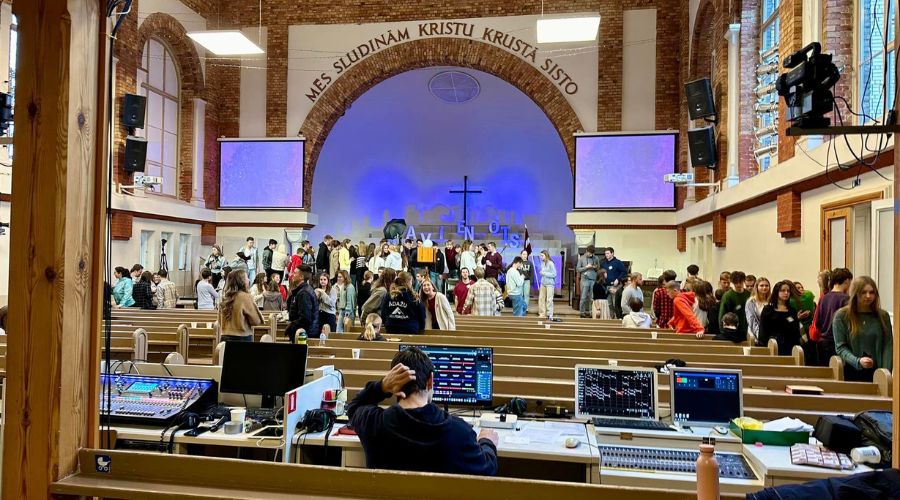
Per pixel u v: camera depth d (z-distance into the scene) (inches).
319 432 158.7
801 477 140.8
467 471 112.1
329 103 741.3
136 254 618.2
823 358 237.0
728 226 495.5
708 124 554.9
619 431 168.6
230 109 757.3
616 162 665.6
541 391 197.5
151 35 655.1
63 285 83.2
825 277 250.8
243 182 741.9
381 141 1010.7
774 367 215.9
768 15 459.5
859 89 297.6
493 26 714.2
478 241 888.3
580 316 572.1
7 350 83.5
